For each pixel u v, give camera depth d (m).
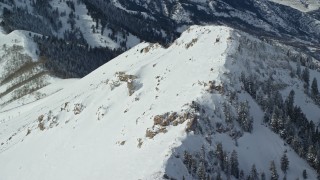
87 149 100.50
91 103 118.00
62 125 118.00
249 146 90.94
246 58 113.44
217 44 115.94
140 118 95.69
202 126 88.19
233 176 84.06
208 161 83.12
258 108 101.00
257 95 103.62
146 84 111.81
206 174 80.62
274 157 91.06
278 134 96.06
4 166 119.25
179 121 88.50
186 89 99.00
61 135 114.06
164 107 95.12
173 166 77.69
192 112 89.38
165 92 101.75
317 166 90.94
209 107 92.69
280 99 106.06
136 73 117.12
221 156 84.31
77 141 106.75
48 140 116.31
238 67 107.06
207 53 112.88
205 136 86.94
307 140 96.38
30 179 105.75
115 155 90.25
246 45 118.00
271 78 114.94
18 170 112.88
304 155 93.25
